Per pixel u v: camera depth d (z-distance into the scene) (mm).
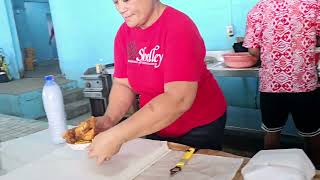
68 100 4582
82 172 920
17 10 6836
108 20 4117
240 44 2787
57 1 4543
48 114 1200
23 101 4219
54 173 932
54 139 1214
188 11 3314
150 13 971
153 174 904
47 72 5836
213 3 3143
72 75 4852
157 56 1034
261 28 1958
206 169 896
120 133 844
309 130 2096
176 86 913
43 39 7594
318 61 1903
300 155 767
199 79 1002
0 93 4355
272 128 2168
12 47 5227
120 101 1218
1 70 5059
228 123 3406
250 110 3236
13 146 1233
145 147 1060
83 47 4523
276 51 1915
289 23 1820
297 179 682
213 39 3256
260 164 755
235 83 3246
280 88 1977
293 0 1783
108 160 959
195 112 1182
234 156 967
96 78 3449
